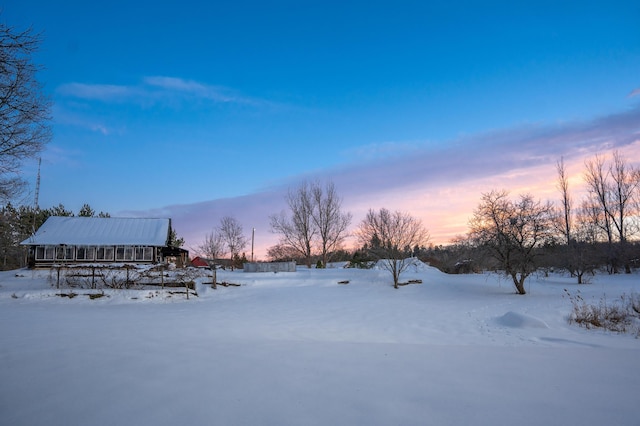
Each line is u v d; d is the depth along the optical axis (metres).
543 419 4.03
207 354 6.83
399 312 18.05
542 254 24.34
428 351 7.87
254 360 6.43
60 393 4.64
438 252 50.59
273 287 28.03
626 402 4.59
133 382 5.08
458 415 4.10
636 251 41.34
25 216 47.03
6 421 3.86
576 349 8.92
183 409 4.18
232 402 4.41
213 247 59.69
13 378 5.21
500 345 10.76
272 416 4.01
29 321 12.41
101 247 42.16
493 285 29.00
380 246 32.12
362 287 28.23
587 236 41.72
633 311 16.55
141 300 21.94
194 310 18.48
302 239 53.00
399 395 4.72
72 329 10.44
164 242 42.81
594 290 24.92
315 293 25.42
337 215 53.78
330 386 5.05
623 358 7.43
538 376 5.79
